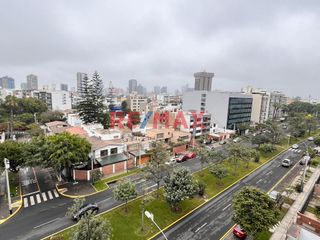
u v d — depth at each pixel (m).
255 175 49.09
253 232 23.19
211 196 38.00
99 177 41.72
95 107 80.69
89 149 41.56
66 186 40.00
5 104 97.62
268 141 71.12
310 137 94.06
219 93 98.31
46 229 27.59
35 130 74.38
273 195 35.88
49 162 38.00
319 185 41.62
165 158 39.59
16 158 39.56
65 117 103.94
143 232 27.25
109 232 20.95
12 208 32.25
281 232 28.25
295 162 59.47
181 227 28.75
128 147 53.38
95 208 31.44
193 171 49.47
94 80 81.06
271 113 138.88
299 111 158.12
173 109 103.94
